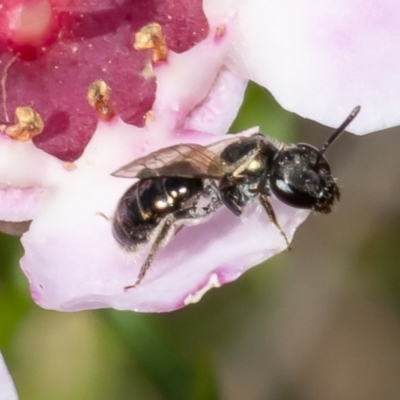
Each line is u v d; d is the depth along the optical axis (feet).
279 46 0.22
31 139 0.22
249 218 0.21
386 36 0.22
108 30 0.22
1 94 0.22
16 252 0.23
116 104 0.22
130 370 0.26
